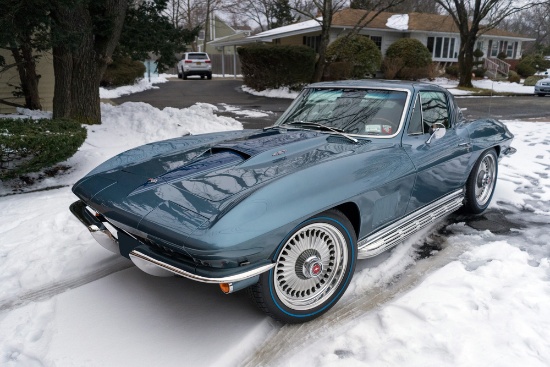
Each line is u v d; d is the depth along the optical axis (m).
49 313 2.75
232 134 3.85
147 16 9.43
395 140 3.32
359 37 22.80
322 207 2.48
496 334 2.48
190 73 29.42
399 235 3.20
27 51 9.50
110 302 2.85
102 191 2.77
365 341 2.46
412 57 25.59
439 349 2.37
